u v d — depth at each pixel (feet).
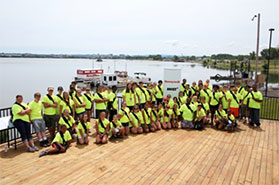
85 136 23.68
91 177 17.13
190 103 29.40
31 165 18.90
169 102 30.40
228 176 17.58
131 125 27.68
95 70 153.07
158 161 19.90
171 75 38.19
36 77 200.54
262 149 22.85
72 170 18.15
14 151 21.76
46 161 19.69
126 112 26.48
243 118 34.94
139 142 24.31
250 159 20.57
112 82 130.31
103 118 24.12
